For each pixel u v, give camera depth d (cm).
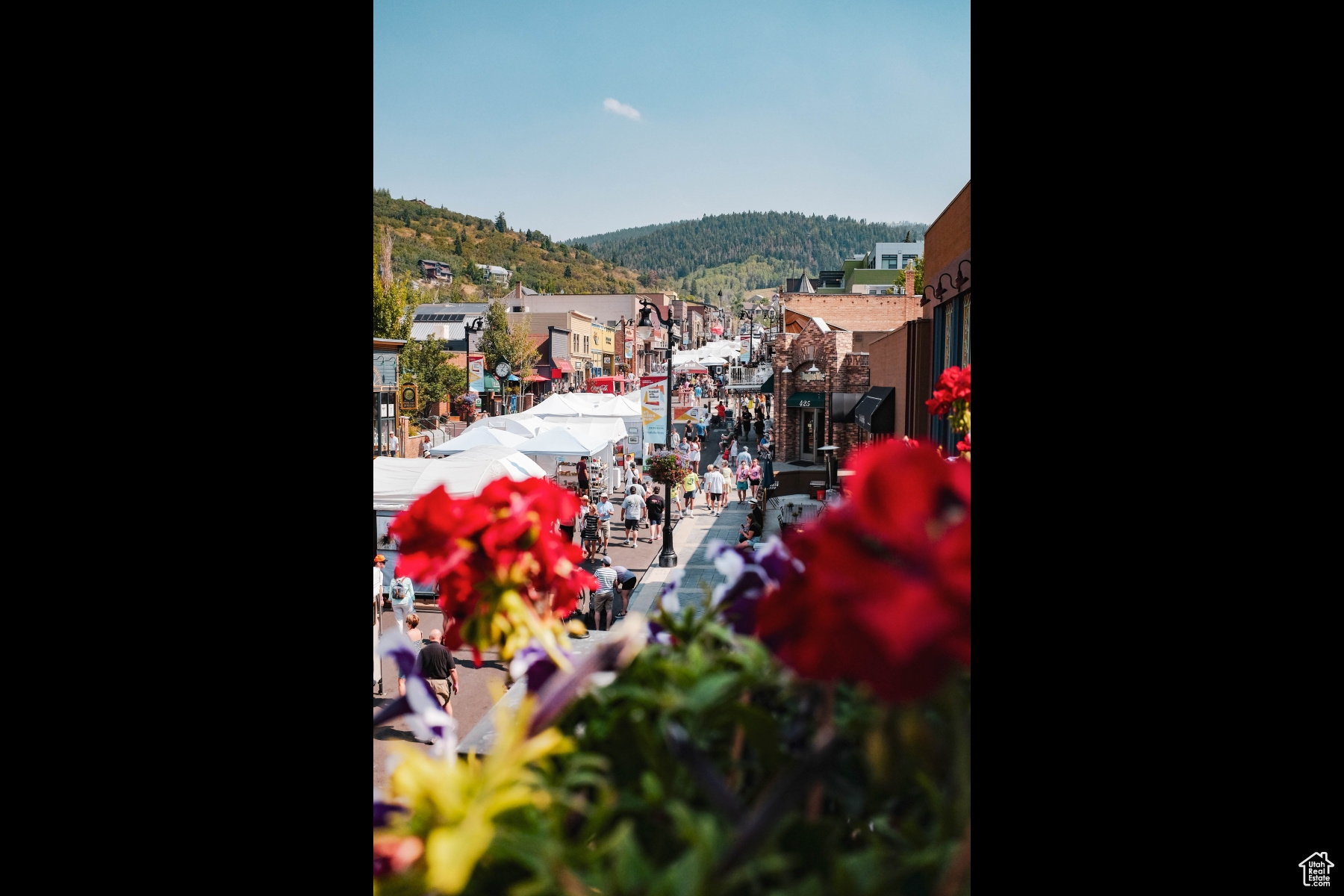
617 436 2156
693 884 72
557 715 87
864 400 1319
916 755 75
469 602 114
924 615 72
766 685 88
